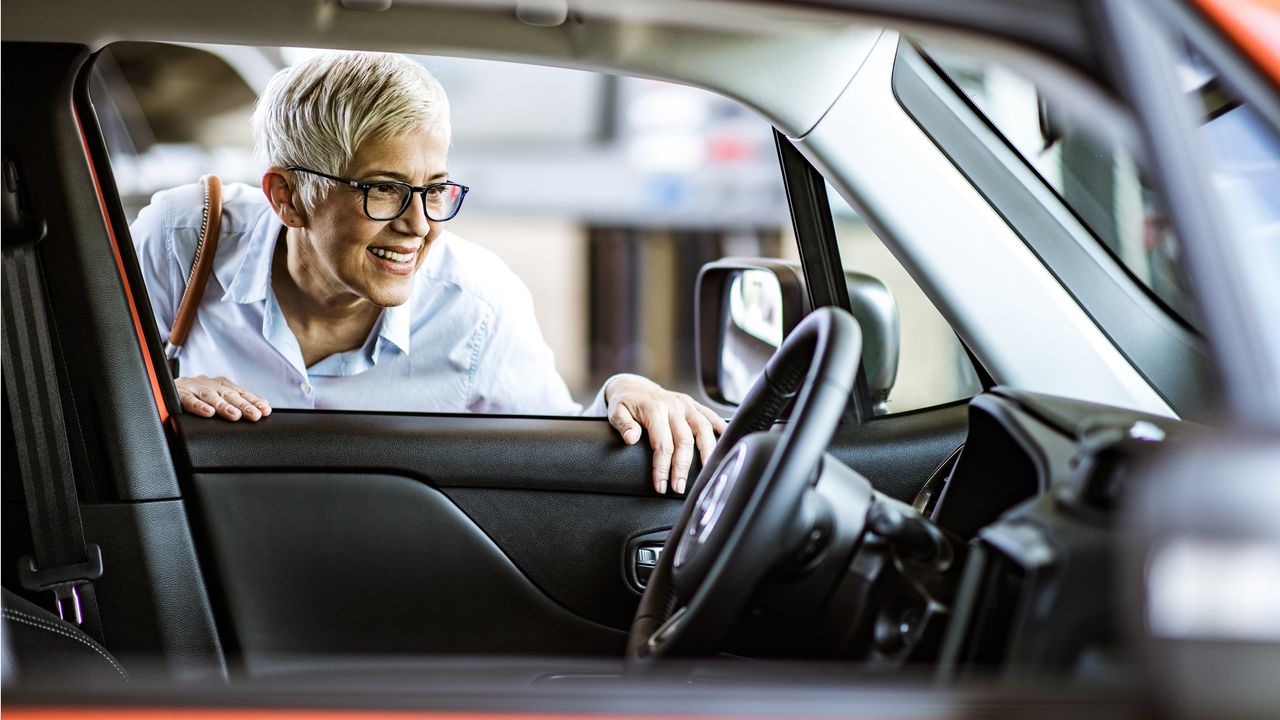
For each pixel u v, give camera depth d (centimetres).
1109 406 117
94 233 160
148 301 170
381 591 172
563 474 175
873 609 107
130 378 162
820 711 72
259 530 170
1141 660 62
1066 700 72
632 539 176
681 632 104
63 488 156
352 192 186
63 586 156
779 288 171
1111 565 90
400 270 193
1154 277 161
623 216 722
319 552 171
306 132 184
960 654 98
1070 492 97
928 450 172
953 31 94
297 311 200
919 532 107
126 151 321
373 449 172
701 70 162
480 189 707
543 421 180
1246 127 85
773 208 673
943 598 105
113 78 347
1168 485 61
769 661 113
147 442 163
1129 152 95
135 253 170
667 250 737
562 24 155
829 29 153
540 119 677
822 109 166
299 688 73
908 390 175
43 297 158
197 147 378
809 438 104
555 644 176
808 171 174
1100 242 165
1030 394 119
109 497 162
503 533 175
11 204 156
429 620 173
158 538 163
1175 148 85
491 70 539
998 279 168
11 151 156
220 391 176
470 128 657
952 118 170
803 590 109
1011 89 164
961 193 168
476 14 154
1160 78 87
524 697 72
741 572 103
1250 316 81
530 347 221
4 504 155
